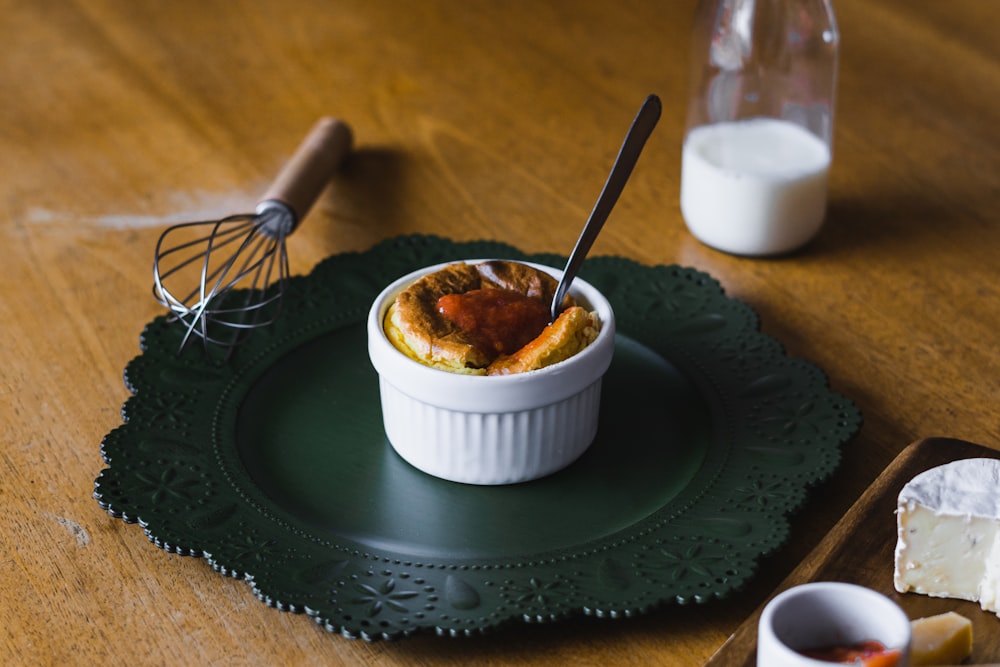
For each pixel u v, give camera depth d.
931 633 0.89
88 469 1.02
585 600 0.92
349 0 1.61
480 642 0.93
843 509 0.99
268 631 0.93
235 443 1.02
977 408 1.06
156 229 1.23
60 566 0.96
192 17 1.57
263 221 1.16
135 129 1.36
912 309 1.14
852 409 1.03
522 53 1.46
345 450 1.02
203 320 1.06
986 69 1.41
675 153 1.32
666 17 1.53
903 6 1.52
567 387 0.98
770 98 1.23
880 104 1.36
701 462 1.01
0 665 0.92
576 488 1.00
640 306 1.12
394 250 1.17
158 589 0.95
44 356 1.11
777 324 1.13
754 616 0.90
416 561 0.95
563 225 1.23
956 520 0.91
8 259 1.20
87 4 1.61
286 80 1.43
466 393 0.97
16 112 1.39
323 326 1.11
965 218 1.23
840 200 1.25
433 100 1.39
